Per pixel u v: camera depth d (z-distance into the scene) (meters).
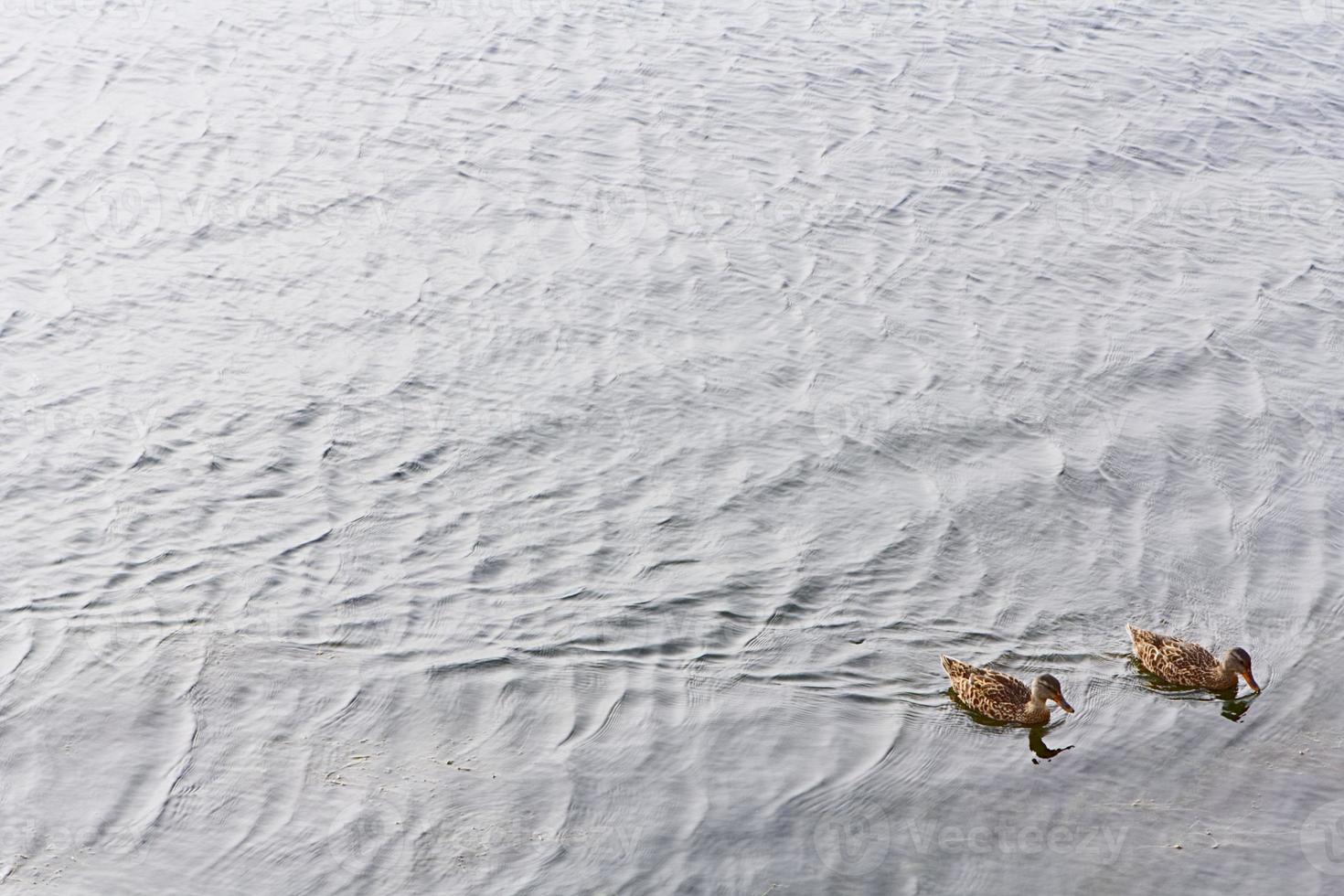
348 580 16.19
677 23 32.78
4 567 16.28
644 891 12.08
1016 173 26.59
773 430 19.23
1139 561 16.58
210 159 26.69
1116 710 14.16
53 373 20.39
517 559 16.62
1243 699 14.25
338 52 31.12
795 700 14.36
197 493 17.78
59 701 14.23
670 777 13.34
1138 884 12.10
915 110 28.92
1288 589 16.03
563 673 14.73
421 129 27.81
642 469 18.42
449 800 13.05
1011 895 12.02
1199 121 28.78
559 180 26.02
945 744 13.75
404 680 14.60
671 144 27.33
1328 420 19.48
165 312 22.02
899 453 18.72
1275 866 12.24
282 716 14.09
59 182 25.83
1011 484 18.09
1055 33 32.75
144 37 31.78
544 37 31.97
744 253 23.73
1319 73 31.05
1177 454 18.72
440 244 24.00
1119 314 22.23
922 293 22.73
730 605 15.83
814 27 32.72
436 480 18.14
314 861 12.38
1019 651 15.12
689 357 20.95
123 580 16.12
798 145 27.39
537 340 21.33
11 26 32.22
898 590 16.12
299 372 20.55
